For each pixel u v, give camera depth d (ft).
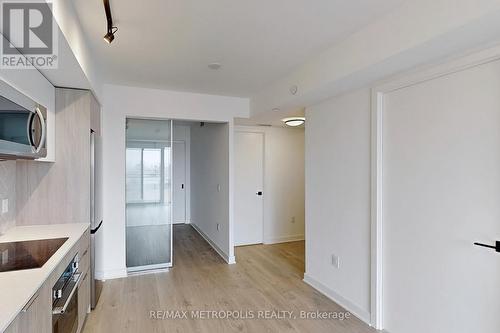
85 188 8.96
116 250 12.41
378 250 8.51
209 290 11.19
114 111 12.25
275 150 18.01
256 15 6.74
